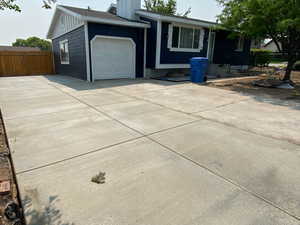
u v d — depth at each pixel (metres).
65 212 1.68
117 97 6.11
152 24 10.14
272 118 4.27
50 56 14.85
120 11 11.56
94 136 3.25
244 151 2.81
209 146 2.95
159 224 1.58
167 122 3.96
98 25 9.14
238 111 4.78
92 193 1.92
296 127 3.76
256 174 2.27
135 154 2.69
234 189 2.01
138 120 4.06
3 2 2.69
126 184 2.06
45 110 4.67
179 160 2.55
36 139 3.11
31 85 8.42
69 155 2.63
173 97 6.21
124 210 1.72
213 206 1.78
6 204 1.79
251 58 17.61
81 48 9.77
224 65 12.75
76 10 10.48
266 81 8.72
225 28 9.21
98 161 2.49
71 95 6.34
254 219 1.64
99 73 9.80
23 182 2.06
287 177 2.22
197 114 4.51
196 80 9.16
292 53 8.26
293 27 7.04
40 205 1.75
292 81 9.44
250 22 7.63
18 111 4.58
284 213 1.71
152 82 9.24
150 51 10.63
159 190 1.98
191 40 11.18
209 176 2.22
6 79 10.84
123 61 10.41
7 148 2.91
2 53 12.89
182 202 1.82
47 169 2.30
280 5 6.73
